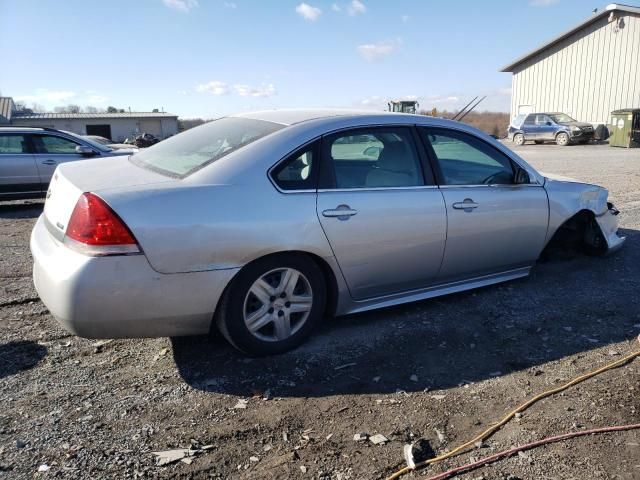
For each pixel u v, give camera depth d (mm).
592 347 3762
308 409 2998
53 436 2705
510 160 4641
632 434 2779
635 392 3162
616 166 16531
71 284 2898
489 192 4402
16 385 3188
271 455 2613
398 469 2531
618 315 4312
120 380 3275
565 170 15375
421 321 4172
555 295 4738
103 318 2984
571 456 2615
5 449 2594
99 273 2918
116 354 3611
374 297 4008
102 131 68000
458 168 4332
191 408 2988
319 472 2498
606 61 29453
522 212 4598
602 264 5637
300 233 3443
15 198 9938
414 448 2650
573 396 3137
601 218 5539
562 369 3459
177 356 3584
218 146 3688
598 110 30203
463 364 3525
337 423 2875
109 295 2953
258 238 3299
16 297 4648
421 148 4129
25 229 7945
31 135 10047
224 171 3355
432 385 3270
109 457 2562
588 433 2785
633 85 28609
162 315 3119
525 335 3947
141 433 2754
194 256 3123
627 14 28172
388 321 4168
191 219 3113
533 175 4816
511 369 3465
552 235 4938
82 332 3016
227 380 3291
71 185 3252
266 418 2908
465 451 2660
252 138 3633
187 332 3295
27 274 5379
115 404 3010
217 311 3365
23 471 2449
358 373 3396
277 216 3369
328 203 3576
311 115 3938
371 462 2572
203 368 3432
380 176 3908
